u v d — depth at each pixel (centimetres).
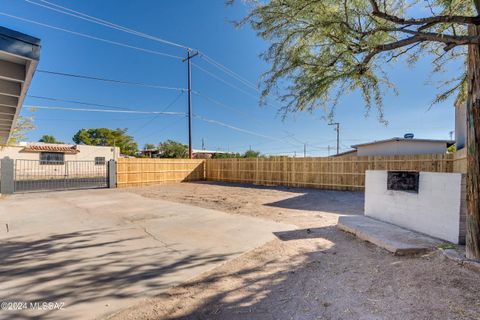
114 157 2570
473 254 270
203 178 1945
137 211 701
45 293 250
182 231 489
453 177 343
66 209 732
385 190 487
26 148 2066
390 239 369
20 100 423
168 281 280
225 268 317
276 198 1000
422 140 1298
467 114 272
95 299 240
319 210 739
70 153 2284
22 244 405
